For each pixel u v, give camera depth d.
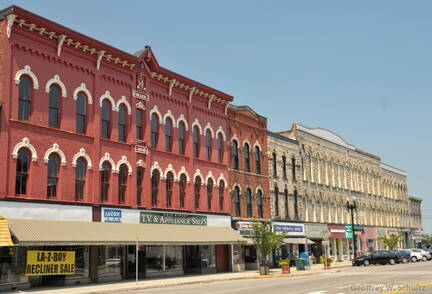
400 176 87.06
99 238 26.97
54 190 27.27
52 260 25.95
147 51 33.97
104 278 29.31
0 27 25.95
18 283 24.97
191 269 36.62
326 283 25.61
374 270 38.88
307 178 54.22
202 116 39.62
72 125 28.64
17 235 23.52
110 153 30.69
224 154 41.34
